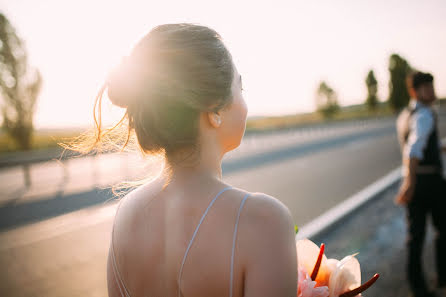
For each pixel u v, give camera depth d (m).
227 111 0.66
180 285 0.60
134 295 0.70
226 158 12.93
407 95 55.12
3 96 15.62
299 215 5.49
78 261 4.13
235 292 0.56
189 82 0.60
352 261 0.78
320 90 46.50
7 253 4.43
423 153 2.62
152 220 0.68
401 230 4.26
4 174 10.64
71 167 11.73
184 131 0.63
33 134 16.25
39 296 3.30
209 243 0.58
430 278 2.95
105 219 5.91
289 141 20.34
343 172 9.77
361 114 56.53
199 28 0.66
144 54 0.63
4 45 15.30
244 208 0.58
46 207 6.63
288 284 0.54
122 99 0.67
